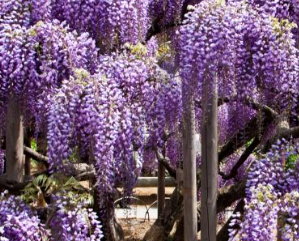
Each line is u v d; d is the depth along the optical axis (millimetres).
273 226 3289
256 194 3375
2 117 4125
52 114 3436
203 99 3396
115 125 3408
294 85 3629
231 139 4656
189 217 4129
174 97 3639
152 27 4668
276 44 3514
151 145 3725
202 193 3959
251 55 3553
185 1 4629
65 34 3650
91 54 3756
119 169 3514
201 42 3357
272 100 3795
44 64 3604
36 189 3725
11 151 4152
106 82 3459
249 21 3531
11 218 3523
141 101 3598
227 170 5336
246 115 4098
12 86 3654
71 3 3805
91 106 3404
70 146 3525
